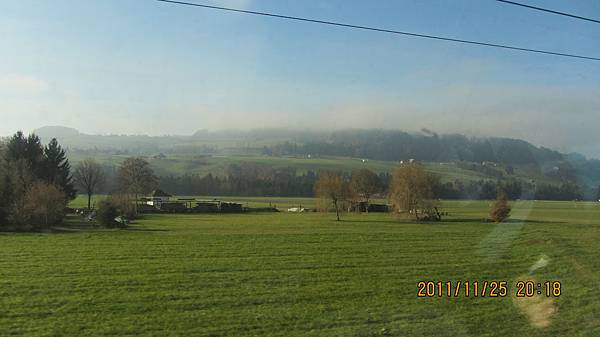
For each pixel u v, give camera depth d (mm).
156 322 19328
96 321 19562
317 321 18984
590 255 30562
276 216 94000
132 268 31578
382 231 58031
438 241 46562
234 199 158375
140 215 91688
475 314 18969
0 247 41469
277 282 26891
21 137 89812
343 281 26938
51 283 26812
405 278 27500
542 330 16641
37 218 57156
